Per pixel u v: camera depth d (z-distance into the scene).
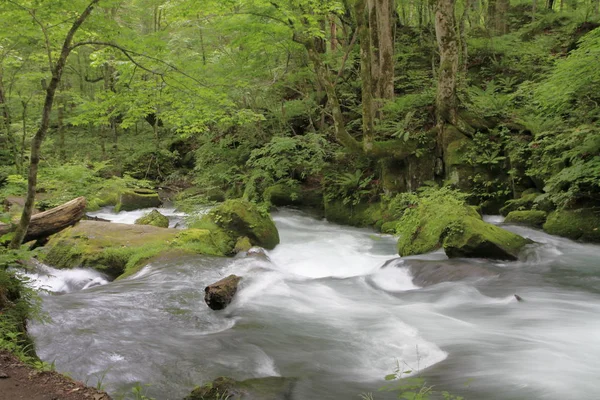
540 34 18.64
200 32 17.30
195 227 10.69
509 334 5.60
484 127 12.85
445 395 3.84
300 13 12.38
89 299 6.74
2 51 13.38
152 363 4.80
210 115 7.57
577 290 7.19
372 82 16.05
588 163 9.47
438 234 9.30
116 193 16.89
